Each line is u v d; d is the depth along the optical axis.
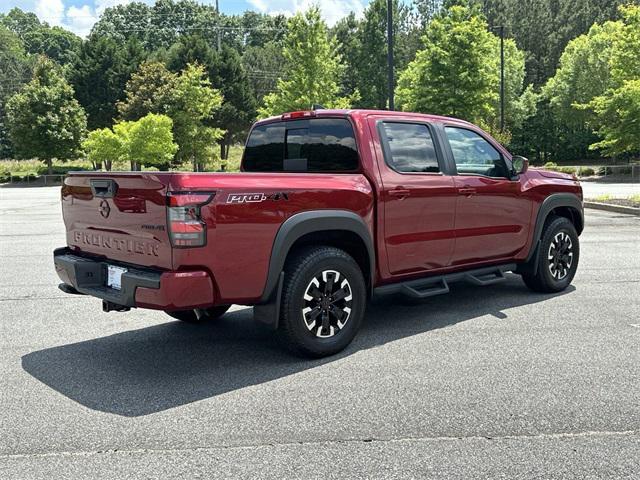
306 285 4.60
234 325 5.93
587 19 75.25
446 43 35.97
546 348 4.92
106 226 4.56
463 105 36.22
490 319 5.86
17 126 50.16
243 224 4.22
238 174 4.28
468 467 3.03
